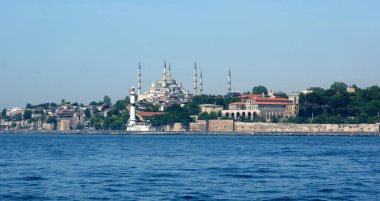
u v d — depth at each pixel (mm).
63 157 189750
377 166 151625
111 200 92562
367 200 92375
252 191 102062
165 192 100750
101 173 131500
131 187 107000
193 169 142375
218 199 93438
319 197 95188
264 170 139625
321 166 151750
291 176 125625
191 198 94375
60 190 103188
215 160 175375
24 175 126750
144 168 145125
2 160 174875
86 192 100812
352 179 119562
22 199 93562
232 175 127562
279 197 95312
